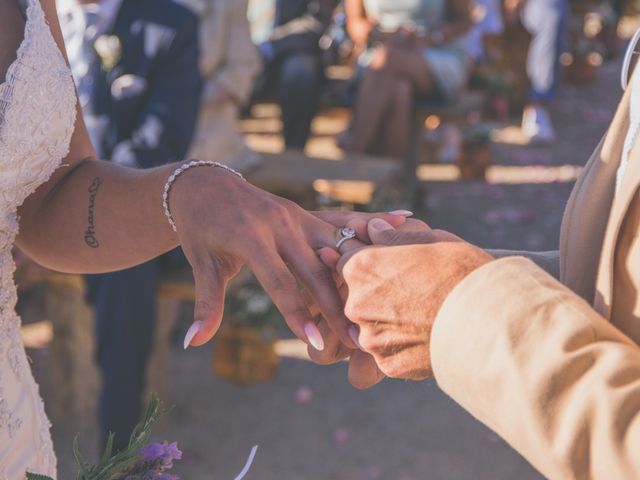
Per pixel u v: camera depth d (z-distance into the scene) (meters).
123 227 1.42
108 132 3.43
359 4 6.15
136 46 3.41
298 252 1.22
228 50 4.29
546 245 5.84
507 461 3.64
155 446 1.30
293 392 4.12
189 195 1.31
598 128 8.30
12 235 1.43
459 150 6.87
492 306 1.01
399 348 1.09
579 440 0.92
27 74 1.31
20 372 1.53
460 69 5.92
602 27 10.70
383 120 5.81
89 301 3.34
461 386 1.02
